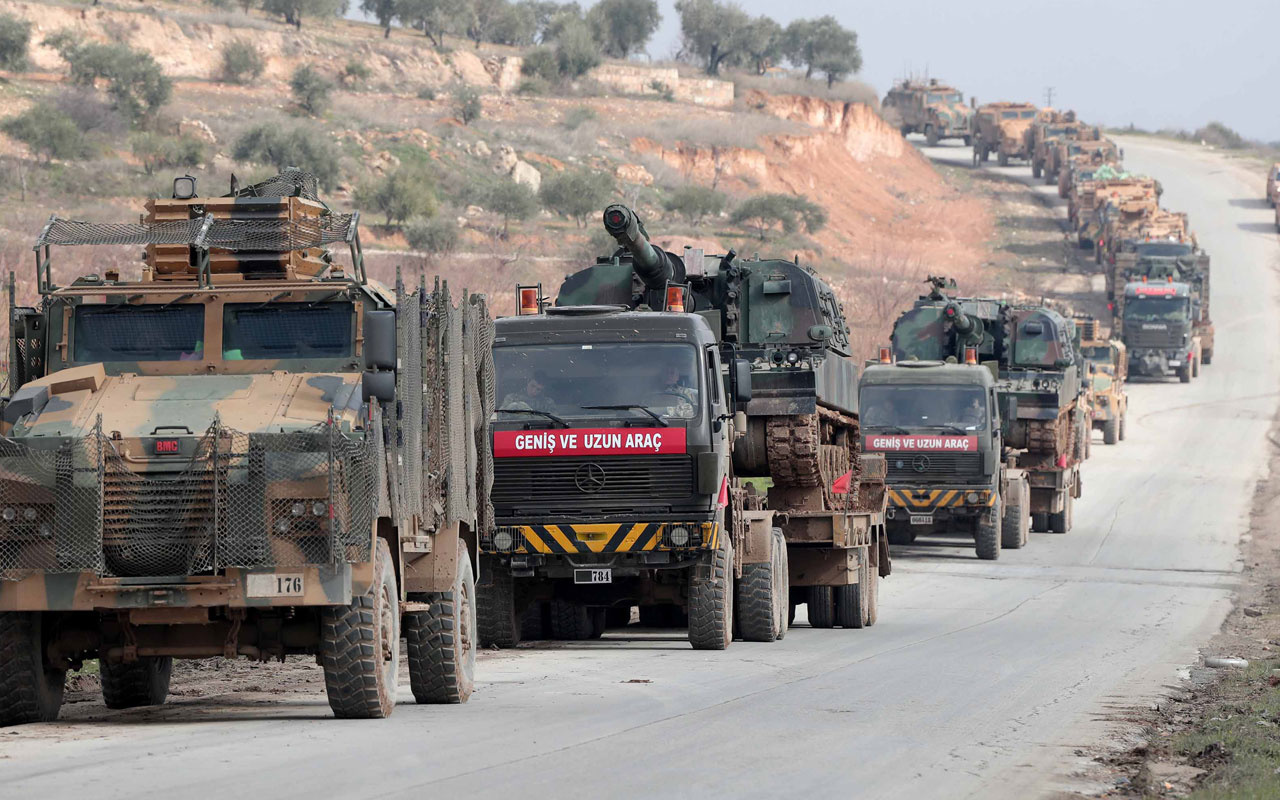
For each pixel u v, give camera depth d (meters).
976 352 142.00
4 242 173.00
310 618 43.44
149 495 40.38
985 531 126.31
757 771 37.28
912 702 52.00
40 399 43.25
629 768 36.97
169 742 39.06
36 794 31.39
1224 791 36.75
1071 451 154.62
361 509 40.78
